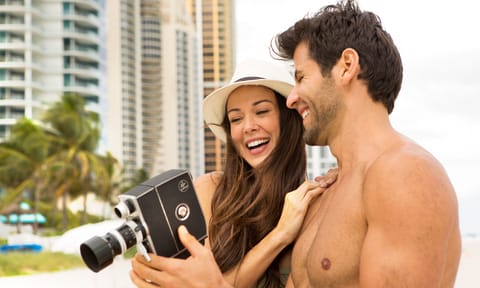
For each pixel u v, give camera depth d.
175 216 1.83
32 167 48.41
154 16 128.50
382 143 1.73
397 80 1.81
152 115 128.25
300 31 1.86
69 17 99.19
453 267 1.67
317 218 1.94
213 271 1.79
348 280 1.70
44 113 48.38
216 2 127.50
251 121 2.73
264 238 2.45
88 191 54.53
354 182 1.74
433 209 1.50
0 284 18.48
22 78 95.62
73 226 62.09
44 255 26.17
